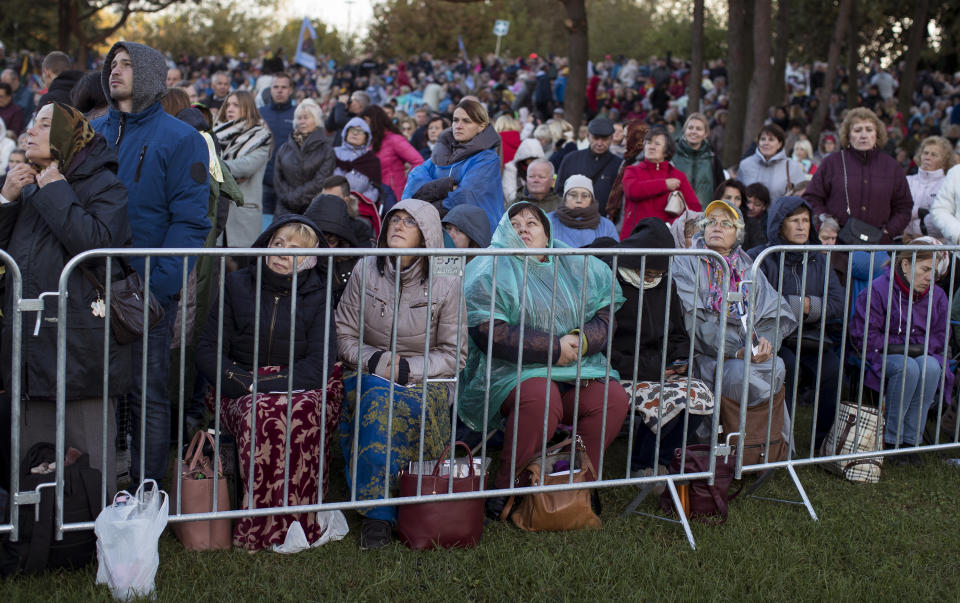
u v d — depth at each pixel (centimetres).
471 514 405
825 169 714
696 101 1762
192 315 509
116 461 455
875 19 3428
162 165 446
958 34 3534
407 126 1328
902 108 2375
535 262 457
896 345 537
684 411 462
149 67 443
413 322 438
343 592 366
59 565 363
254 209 736
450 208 634
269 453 394
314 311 432
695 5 1741
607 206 784
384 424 410
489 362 407
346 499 457
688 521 442
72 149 379
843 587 378
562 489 418
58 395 355
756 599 370
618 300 461
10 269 348
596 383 452
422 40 5622
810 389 639
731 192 700
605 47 6384
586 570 384
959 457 557
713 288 508
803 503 465
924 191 816
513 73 3672
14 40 3566
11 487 353
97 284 374
